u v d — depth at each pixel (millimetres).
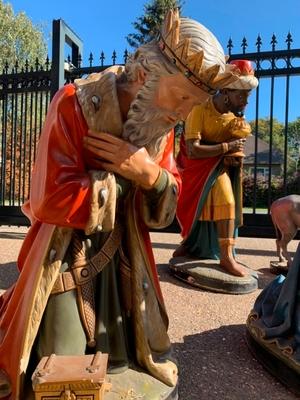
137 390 1883
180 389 2381
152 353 2084
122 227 2092
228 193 4602
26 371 1832
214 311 3826
